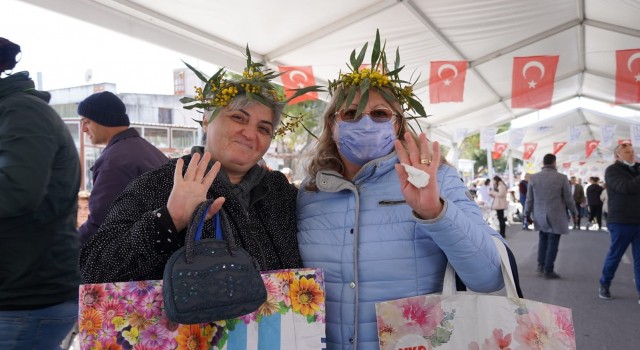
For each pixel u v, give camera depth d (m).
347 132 1.64
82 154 5.18
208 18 4.69
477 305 1.43
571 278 7.26
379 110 1.65
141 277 1.28
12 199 1.65
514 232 15.80
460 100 7.00
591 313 5.14
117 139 2.88
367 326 1.51
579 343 4.15
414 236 1.52
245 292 1.20
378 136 1.63
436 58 7.55
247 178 1.65
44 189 1.76
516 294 1.43
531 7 6.28
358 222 1.57
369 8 5.29
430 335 1.44
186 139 6.55
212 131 1.59
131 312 1.18
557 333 1.32
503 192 14.28
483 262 1.40
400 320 1.45
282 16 5.03
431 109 11.68
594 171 39.72
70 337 2.47
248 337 1.32
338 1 4.96
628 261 8.91
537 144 23.83
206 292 1.14
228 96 1.55
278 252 1.60
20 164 1.68
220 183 1.53
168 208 1.26
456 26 6.53
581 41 8.42
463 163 29.77
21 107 1.77
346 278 1.55
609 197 5.59
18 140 1.71
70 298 2.01
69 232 2.03
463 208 1.54
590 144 21.11
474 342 1.42
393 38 6.35
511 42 7.74
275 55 6.03
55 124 1.88
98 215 2.69
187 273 1.16
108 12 3.99
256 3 4.55
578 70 10.96
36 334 1.90
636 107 15.02
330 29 5.54
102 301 1.16
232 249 1.27
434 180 1.32
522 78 7.02
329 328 1.56
